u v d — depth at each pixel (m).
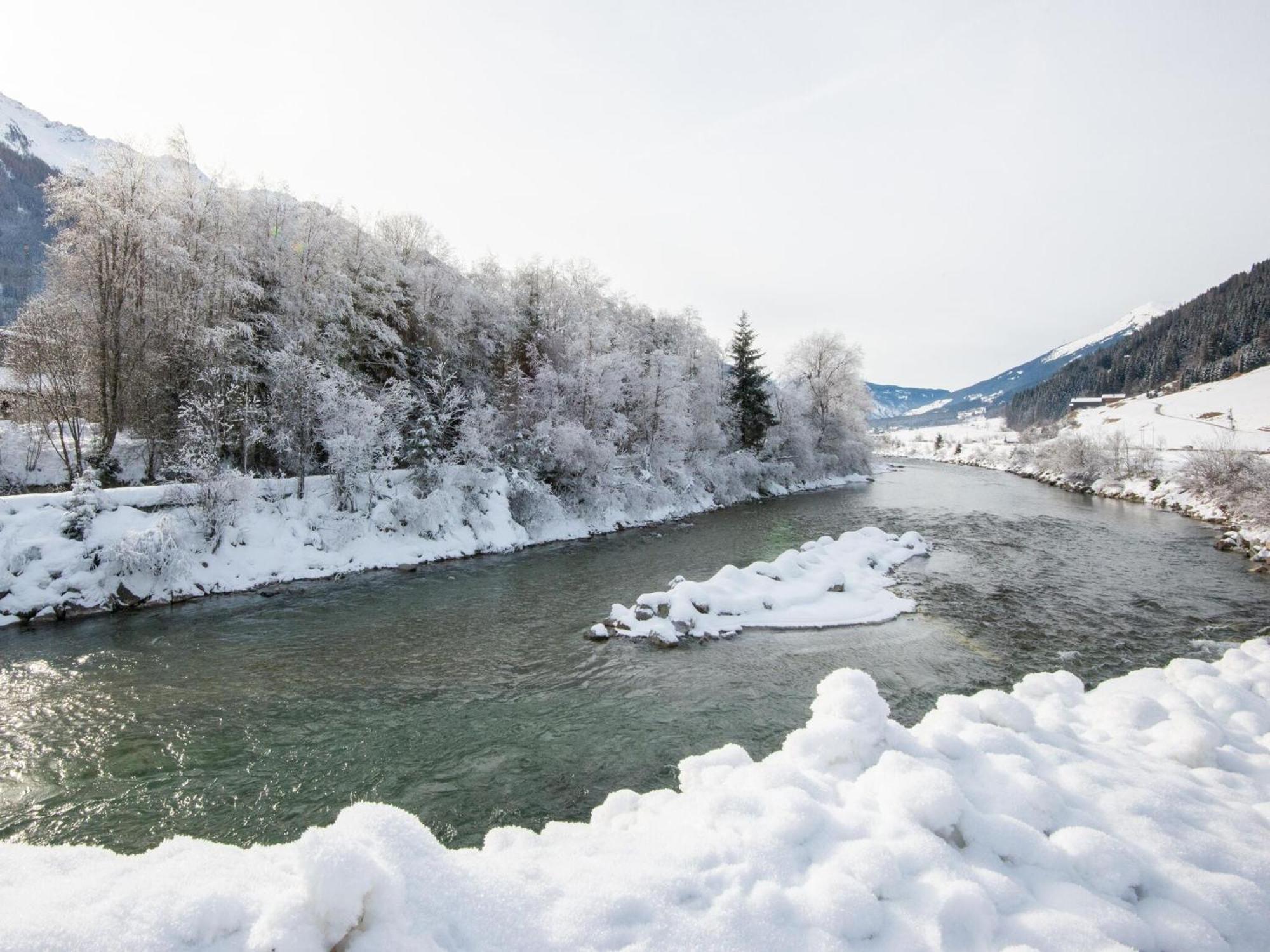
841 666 14.82
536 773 10.00
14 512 18.09
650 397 41.47
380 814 4.01
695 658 15.38
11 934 2.96
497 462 31.41
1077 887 4.22
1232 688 8.40
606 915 3.68
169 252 25.28
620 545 30.62
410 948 3.01
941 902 3.83
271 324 28.70
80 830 8.58
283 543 23.08
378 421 26.98
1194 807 5.44
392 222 40.09
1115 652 15.70
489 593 21.58
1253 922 4.14
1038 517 39.03
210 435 22.69
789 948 3.55
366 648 16.00
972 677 14.12
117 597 18.61
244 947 3.09
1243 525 33.34
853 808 5.10
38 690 13.16
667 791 6.19
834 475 63.44
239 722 11.84
